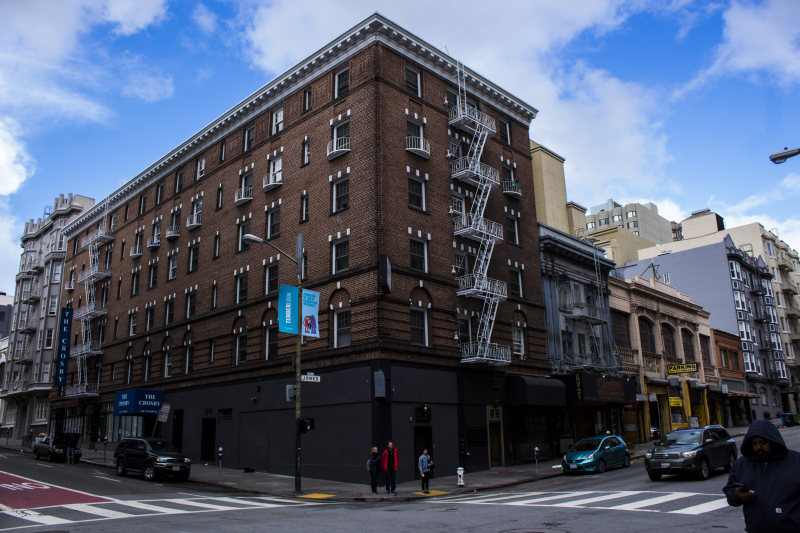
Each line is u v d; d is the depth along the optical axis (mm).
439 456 28141
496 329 33406
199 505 18719
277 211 34344
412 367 27703
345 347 27656
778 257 85438
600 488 20766
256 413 32312
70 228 59875
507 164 37969
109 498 20141
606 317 44562
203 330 37969
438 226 31391
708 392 57906
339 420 27375
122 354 46500
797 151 14703
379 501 20984
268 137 36094
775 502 5227
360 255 28469
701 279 71062
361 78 30891
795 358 81938
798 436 39062
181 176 44406
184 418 37906
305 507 18453
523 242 37438
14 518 15766
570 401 35688
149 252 45875
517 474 28203
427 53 32938
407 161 30484
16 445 53281
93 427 48281
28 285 69625
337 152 30516
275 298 32688
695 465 21375
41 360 61062
